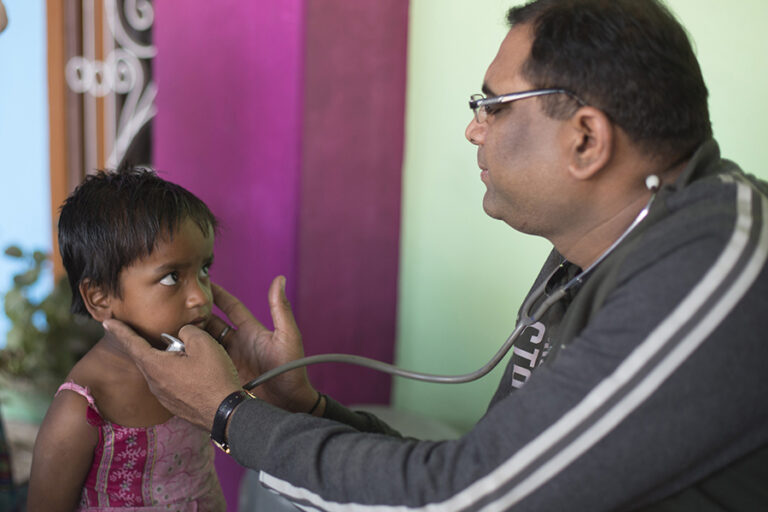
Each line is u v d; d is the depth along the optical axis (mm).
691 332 643
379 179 2023
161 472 1039
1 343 2828
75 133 2656
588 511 667
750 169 1543
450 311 2041
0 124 2789
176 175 2201
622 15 750
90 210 979
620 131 765
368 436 763
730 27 1515
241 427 796
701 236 672
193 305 1004
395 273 2135
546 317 954
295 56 1765
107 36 2584
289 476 753
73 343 2342
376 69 1944
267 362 1034
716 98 1553
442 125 1979
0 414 1546
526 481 666
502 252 1896
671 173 798
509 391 997
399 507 697
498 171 838
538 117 792
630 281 693
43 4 2594
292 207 1848
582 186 799
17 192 2816
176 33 2111
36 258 2510
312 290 1923
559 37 770
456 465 694
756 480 681
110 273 971
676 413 644
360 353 2096
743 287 645
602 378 660
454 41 1918
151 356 876
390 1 1930
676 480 694
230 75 1965
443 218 2023
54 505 969
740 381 640
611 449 651
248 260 2014
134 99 2568
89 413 952
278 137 1854
